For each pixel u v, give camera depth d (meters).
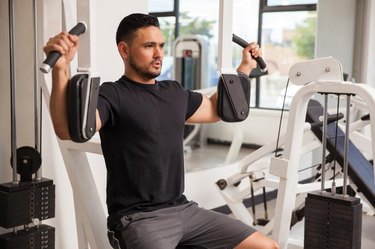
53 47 1.39
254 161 3.25
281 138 3.08
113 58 2.87
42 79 2.27
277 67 5.67
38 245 2.15
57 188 2.55
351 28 5.39
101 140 1.84
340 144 3.02
